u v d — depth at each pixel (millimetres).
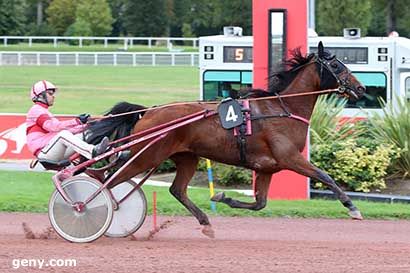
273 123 11281
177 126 11078
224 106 11203
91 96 39750
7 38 59406
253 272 9070
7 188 16500
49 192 16000
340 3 55094
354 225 13375
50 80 46812
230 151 11195
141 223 11531
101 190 10891
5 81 46156
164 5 77312
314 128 17594
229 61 21609
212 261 9648
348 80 11734
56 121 11188
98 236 10922
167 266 9328
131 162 11117
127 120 11453
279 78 11734
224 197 11641
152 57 54531
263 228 12938
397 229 13047
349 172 16938
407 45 21188
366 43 21219
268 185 11602
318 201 15398
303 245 11109
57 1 74688
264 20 15516
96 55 54375
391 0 64750
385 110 18469
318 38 21266
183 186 11719
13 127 20797
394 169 17688
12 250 10203
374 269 9320
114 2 79938
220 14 72625
